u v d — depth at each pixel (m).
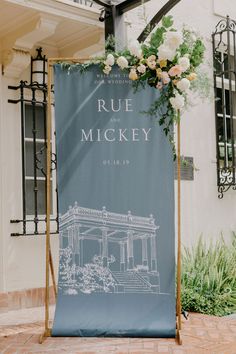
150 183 4.84
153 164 4.85
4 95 6.34
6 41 6.24
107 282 4.84
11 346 4.65
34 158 6.47
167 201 4.84
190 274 6.40
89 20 5.94
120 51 4.85
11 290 6.26
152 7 7.55
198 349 4.44
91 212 4.86
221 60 8.30
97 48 6.51
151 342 4.64
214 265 6.62
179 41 4.56
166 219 4.84
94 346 4.54
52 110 6.81
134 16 7.27
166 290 4.82
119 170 4.86
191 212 7.89
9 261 6.27
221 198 8.34
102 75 4.88
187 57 4.68
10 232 6.31
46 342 4.71
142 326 4.75
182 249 7.50
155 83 4.78
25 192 6.50
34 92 6.54
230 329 5.21
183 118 7.89
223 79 8.07
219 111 8.54
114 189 4.86
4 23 6.02
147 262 4.83
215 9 8.41
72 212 4.86
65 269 4.87
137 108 4.86
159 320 4.77
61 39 6.66
